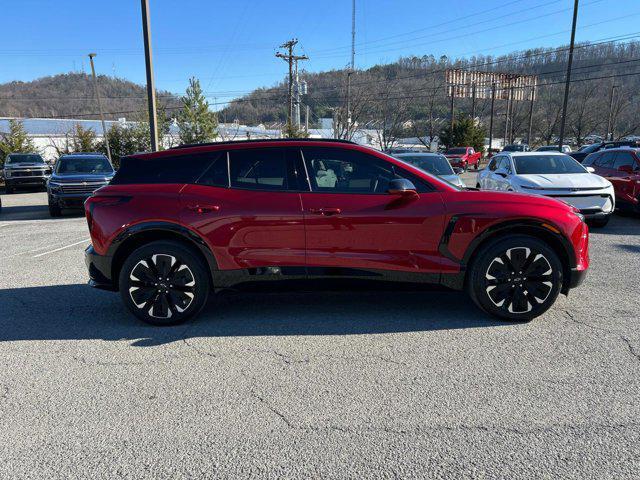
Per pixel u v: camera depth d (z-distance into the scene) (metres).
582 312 4.71
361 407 3.06
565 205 4.54
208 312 4.94
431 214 4.35
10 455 2.65
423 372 3.52
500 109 71.62
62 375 3.58
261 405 3.11
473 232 4.35
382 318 4.66
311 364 3.69
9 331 4.49
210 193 4.46
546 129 62.75
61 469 2.53
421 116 56.66
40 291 5.84
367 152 4.52
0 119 45.16
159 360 3.81
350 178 4.48
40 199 20.59
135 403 3.16
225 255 4.43
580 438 2.70
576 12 28.75
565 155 10.89
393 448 2.64
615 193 11.41
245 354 3.89
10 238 9.98
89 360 3.83
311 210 4.37
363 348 3.97
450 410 3.01
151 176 4.60
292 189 4.46
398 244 4.39
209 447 2.68
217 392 3.29
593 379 3.36
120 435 2.82
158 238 4.59
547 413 2.95
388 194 4.40
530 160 10.72
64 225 11.96
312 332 4.34
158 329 4.50
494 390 3.24
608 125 54.50
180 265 4.48
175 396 3.25
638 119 59.12
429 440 2.71
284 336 4.26
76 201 13.54
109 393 3.30
